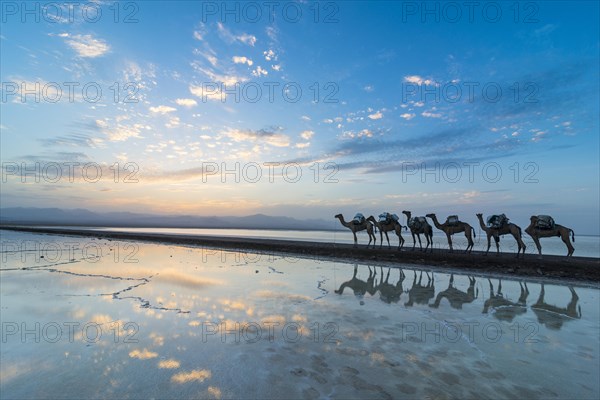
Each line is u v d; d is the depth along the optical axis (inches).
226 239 1327.5
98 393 143.3
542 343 220.8
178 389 147.7
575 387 157.5
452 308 317.1
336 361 183.9
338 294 373.4
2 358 181.9
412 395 146.6
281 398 141.6
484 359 191.5
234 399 139.9
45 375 160.9
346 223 906.1
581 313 302.5
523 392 151.5
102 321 253.3
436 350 204.5
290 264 649.6
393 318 277.9
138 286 395.9
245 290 383.2
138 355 187.0
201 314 277.1
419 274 539.2
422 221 759.7
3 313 274.5
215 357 185.6
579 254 1005.8
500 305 332.2
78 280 431.8
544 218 611.8
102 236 1546.5
